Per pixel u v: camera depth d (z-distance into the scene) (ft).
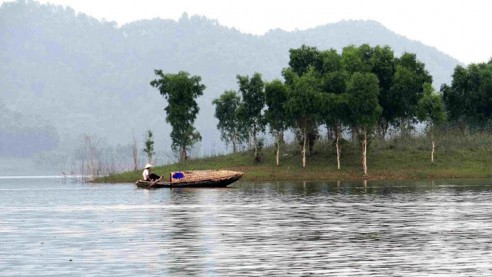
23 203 496.64
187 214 371.35
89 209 422.00
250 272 198.59
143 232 290.56
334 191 556.10
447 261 210.79
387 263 208.85
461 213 354.33
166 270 203.10
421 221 318.04
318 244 248.32
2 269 207.72
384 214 354.33
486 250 230.07
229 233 282.56
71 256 229.25
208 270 202.39
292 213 367.45
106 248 245.45
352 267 203.31
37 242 264.11
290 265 207.92
